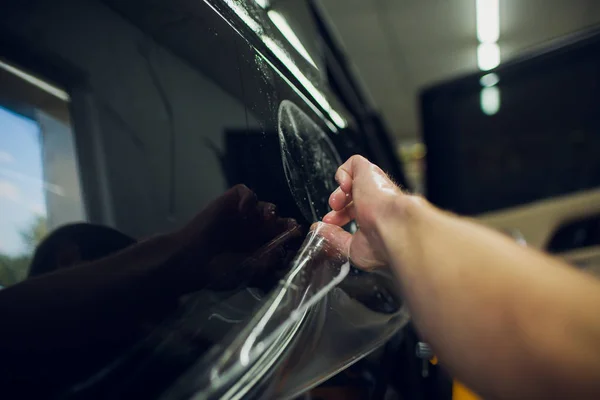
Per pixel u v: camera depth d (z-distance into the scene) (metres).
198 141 0.45
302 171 0.63
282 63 0.70
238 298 0.43
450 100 2.07
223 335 0.40
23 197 0.33
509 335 0.33
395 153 1.68
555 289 0.34
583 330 0.31
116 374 0.34
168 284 0.38
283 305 0.43
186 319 0.38
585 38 1.78
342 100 1.27
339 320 0.56
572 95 1.81
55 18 0.37
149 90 0.42
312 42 0.96
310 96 0.79
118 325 0.34
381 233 0.48
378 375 0.68
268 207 0.51
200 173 0.44
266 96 0.59
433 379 0.82
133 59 0.41
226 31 0.55
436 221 0.43
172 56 0.45
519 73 1.90
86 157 0.36
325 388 0.57
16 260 0.32
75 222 0.34
